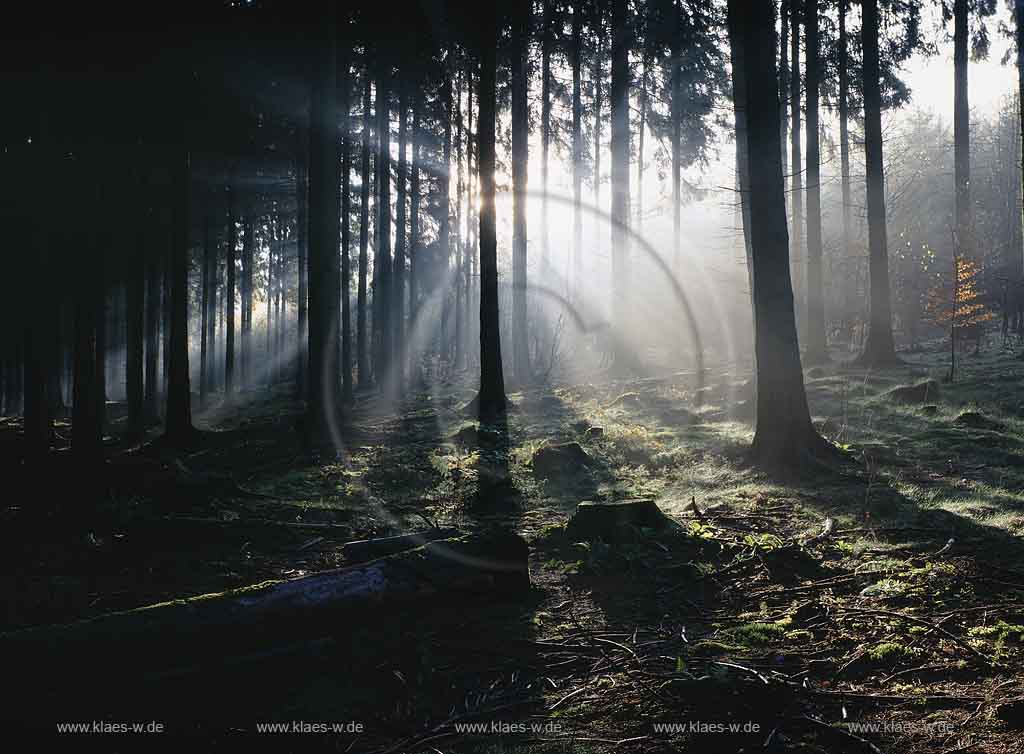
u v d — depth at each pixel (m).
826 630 4.97
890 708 3.85
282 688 4.41
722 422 14.72
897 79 23.75
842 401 14.06
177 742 3.77
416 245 31.27
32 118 15.39
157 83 16.69
